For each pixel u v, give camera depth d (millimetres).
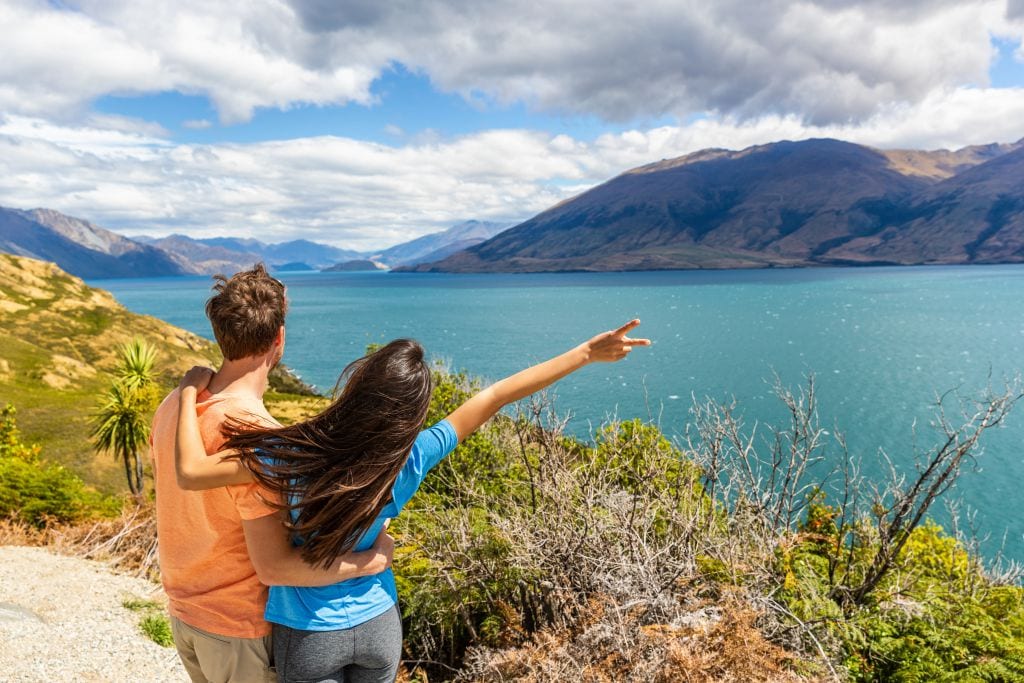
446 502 6691
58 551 9555
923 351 95938
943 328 123188
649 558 4918
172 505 2162
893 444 44375
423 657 5465
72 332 102188
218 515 2104
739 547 5664
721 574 5355
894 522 5785
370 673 2268
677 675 3992
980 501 34406
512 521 5605
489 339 129750
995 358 86750
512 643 4859
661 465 6148
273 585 2088
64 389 75812
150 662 5305
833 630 5004
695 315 166750
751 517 5922
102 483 47062
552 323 161000
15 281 114750
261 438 2018
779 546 5934
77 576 7805
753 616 4281
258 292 2227
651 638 4227
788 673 4090
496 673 4617
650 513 5598
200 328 197250
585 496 5449
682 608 4777
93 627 5902
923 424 50969
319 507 2035
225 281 2303
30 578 7504
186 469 1993
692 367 86188
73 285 122188
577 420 30328
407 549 5875
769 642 4457
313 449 2029
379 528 2242
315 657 2100
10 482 11531
